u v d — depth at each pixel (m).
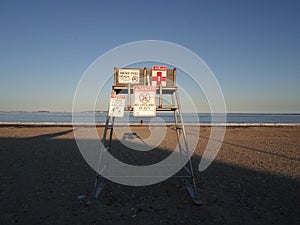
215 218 2.99
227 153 7.61
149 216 3.04
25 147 8.19
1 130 13.97
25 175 4.82
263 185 4.32
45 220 2.90
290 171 5.30
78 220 2.91
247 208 3.31
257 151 8.00
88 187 4.13
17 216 3.00
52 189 4.02
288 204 3.45
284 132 14.31
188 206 3.38
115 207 3.33
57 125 16.94
